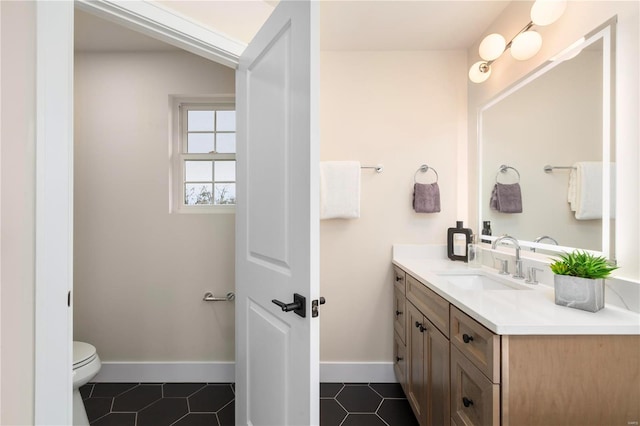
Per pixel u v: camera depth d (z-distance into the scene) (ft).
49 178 3.02
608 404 2.83
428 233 7.24
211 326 7.02
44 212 2.99
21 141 2.87
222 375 6.95
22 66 2.88
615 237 3.52
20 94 2.86
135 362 6.93
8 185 2.79
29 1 2.92
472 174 6.97
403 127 7.25
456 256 6.81
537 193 4.91
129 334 6.95
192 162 7.43
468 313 3.36
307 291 3.05
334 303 7.24
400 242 7.25
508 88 5.67
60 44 3.09
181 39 4.29
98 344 6.92
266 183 3.87
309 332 3.04
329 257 7.23
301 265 3.14
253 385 4.27
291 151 3.33
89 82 6.89
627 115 3.44
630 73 3.41
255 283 4.17
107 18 3.82
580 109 4.06
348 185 6.79
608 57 3.64
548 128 4.67
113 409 5.93
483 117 6.56
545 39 4.75
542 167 4.80
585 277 3.29
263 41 3.93
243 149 4.56
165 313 6.99
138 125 6.95
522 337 2.86
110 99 6.91
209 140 7.46
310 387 3.04
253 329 4.25
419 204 6.89
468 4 5.68
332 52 7.25
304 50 3.07
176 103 7.28
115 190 6.93
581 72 4.05
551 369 2.85
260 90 4.03
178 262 7.01
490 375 2.91
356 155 7.26
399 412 5.96
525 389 2.84
